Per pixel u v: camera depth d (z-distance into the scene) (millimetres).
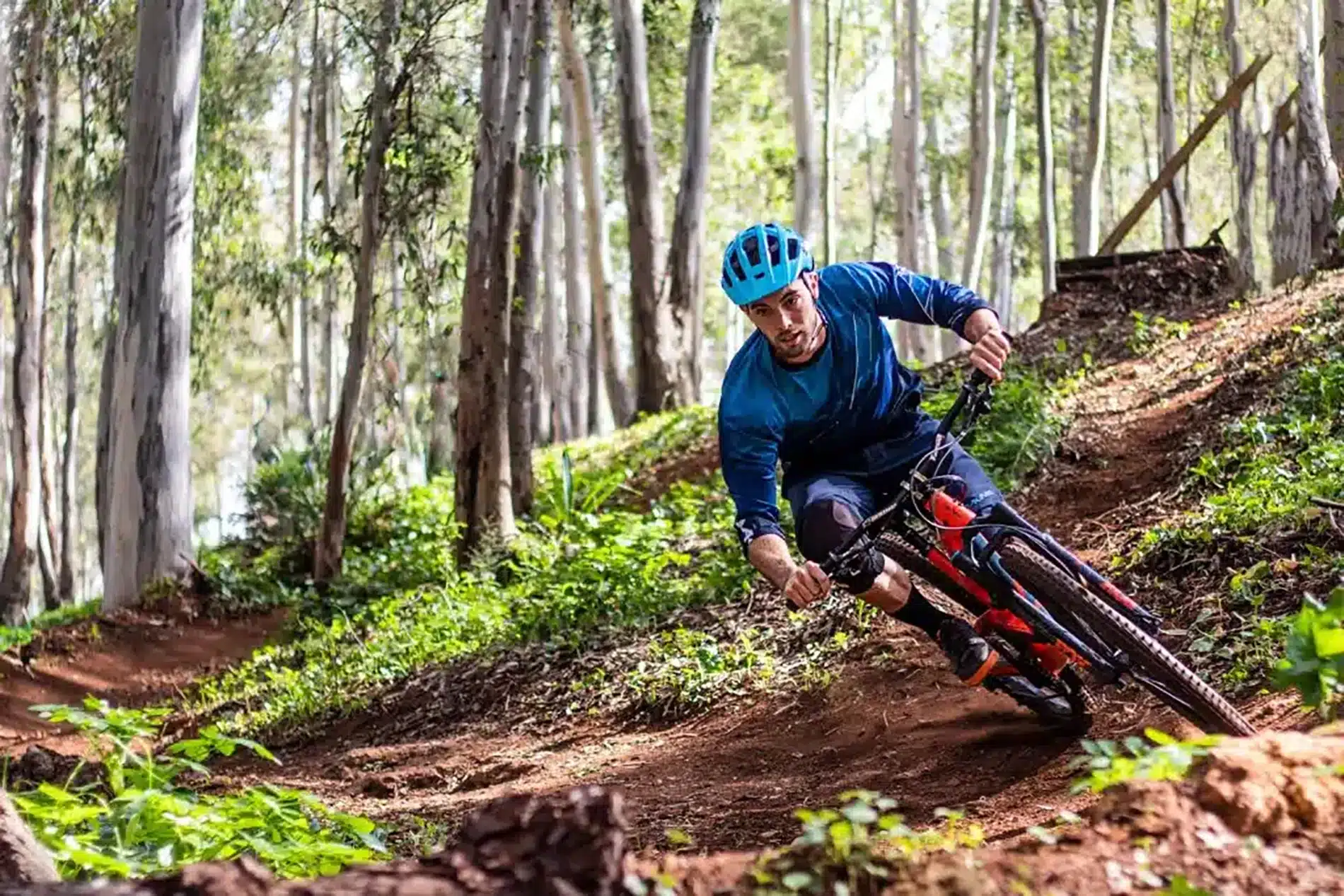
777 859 3051
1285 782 3334
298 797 4898
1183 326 13602
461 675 10367
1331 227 14461
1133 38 35594
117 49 22516
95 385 42719
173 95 16734
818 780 6086
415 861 2779
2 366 30547
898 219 37094
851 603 8453
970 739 5969
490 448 14750
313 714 10719
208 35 22844
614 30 25141
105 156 25406
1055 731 5664
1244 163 16828
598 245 28844
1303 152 14828
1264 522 7125
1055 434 10508
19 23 22906
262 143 30703
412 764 8656
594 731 8445
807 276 4824
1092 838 3229
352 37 16375
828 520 4895
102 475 20688
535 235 18578
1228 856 3125
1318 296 12805
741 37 42656
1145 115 41500
